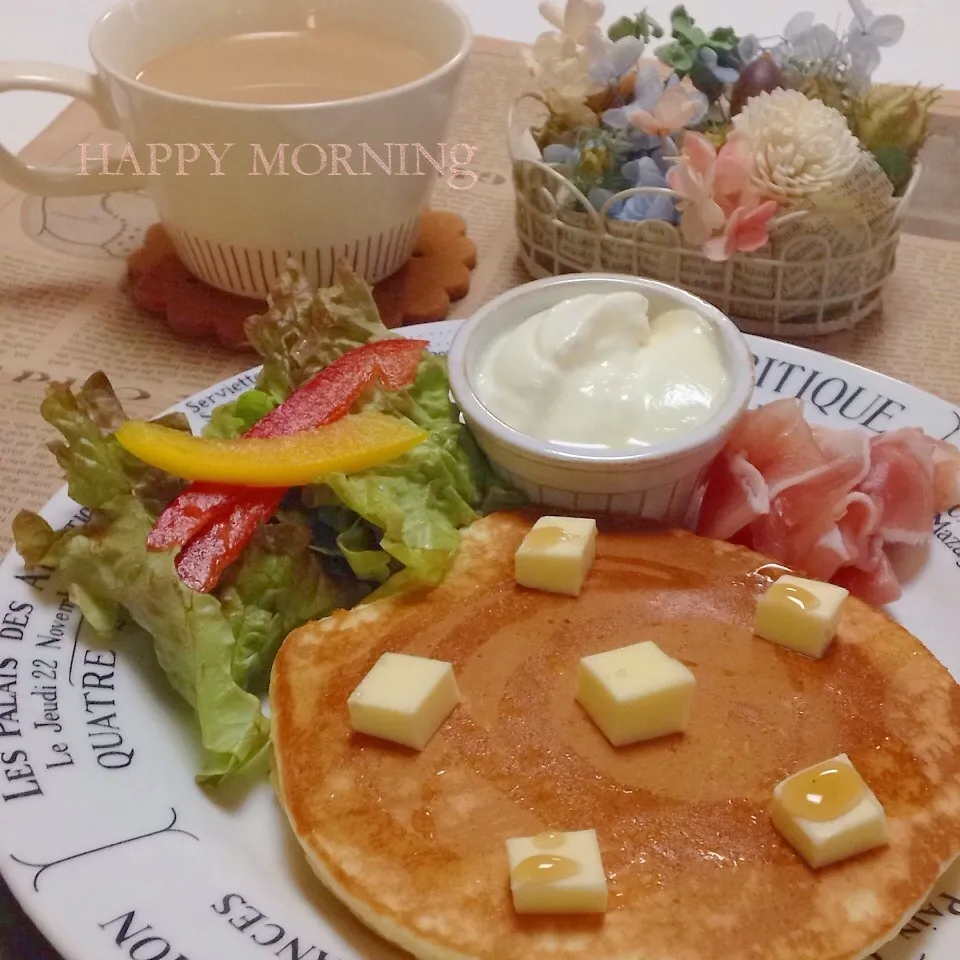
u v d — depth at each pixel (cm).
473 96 47
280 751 22
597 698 21
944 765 21
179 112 31
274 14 38
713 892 19
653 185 35
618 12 52
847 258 34
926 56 48
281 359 29
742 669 23
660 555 25
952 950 20
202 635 23
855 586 26
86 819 21
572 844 19
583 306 27
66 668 24
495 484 27
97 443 25
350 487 25
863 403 30
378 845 20
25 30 52
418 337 31
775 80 36
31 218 40
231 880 21
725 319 27
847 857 20
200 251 35
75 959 19
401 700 21
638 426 26
